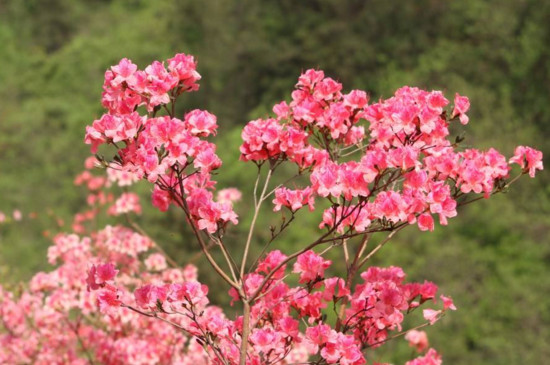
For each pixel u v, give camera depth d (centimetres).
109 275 303
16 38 3525
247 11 2602
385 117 316
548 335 1617
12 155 2641
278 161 316
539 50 2047
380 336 352
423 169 313
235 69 2495
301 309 346
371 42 2366
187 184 325
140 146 283
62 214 2288
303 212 1648
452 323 1588
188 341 599
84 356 603
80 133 2778
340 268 1527
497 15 2136
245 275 311
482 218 1786
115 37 3194
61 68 3181
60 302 536
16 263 1970
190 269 556
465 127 1914
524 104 2048
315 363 320
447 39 2291
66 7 3619
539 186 1841
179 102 2431
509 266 1722
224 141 1991
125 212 589
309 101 359
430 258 1675
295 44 2494
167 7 3011
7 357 589
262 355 327
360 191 284
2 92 3070
